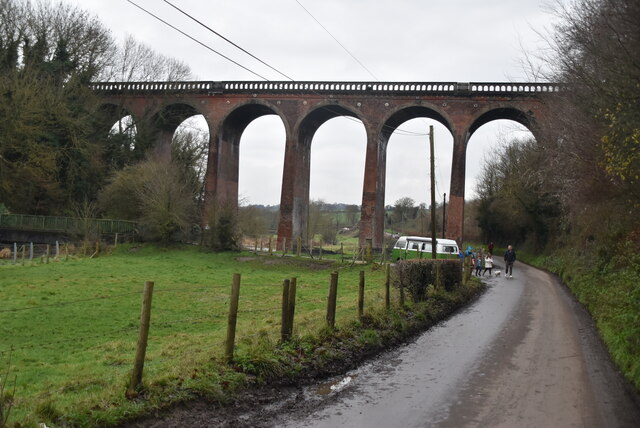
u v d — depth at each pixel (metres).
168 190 42.53
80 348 13.59
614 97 13.89
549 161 27.94
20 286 23.42
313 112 50.50
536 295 23.33
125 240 43.53
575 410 8.08
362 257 37.28
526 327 15.26
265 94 51.34
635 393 8.98
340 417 7.62
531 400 8.53
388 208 119.56
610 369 10.57
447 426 7.33
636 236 20.14
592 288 20.44
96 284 25.02
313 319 13.73
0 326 15.91
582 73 15.91
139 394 7.49
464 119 47.03
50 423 6.35
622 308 13.53
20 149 44.38
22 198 47.78
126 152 53.28
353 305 16.78
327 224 83.38
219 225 42.06
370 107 48.94
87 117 50.06
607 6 13.49
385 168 52.09
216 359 9.20
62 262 33.62
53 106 46.66
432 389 9.07
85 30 53.56
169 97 53.81
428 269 18.62
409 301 16.89
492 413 7.89
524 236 56.38
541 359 11.35
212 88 52.38
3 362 11.82
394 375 9.95
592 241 28.16
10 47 48.34
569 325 15.66
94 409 6.88
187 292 23.48
